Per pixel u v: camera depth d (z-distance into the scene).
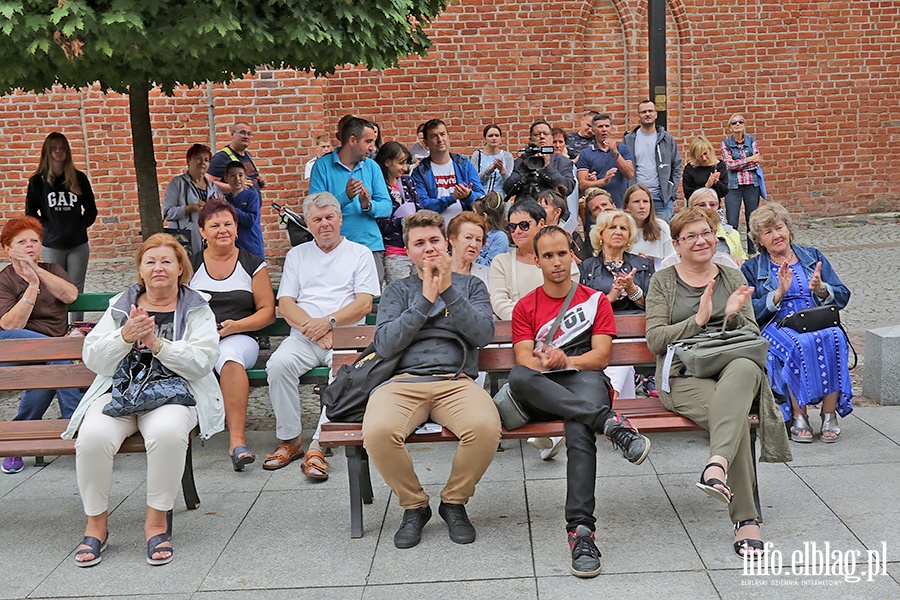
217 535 4.80
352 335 5.29
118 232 13.13
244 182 9.33
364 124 7.58
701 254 4.94
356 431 4.73
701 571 4.20
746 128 14.68
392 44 6.32
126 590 4.25
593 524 4.36
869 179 15.16
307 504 5.17
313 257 6.29
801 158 14.92
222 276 6.16
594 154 10.48
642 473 5.40
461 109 13.81
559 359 4.69
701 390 4.63
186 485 5.10
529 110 13.95
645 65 13.98
